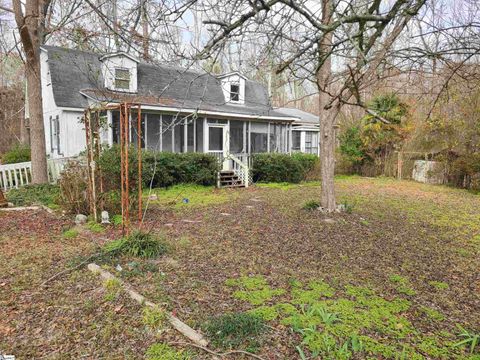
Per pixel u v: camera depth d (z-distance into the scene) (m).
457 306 3.59
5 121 22.38
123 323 3.05
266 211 8.26
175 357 2.59
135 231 5.15
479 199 11.17
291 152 17.08
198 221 7.16
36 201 8.65
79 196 7.27
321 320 3.12
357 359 2.58
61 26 5.92
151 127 13.41
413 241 6.02
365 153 17.84
